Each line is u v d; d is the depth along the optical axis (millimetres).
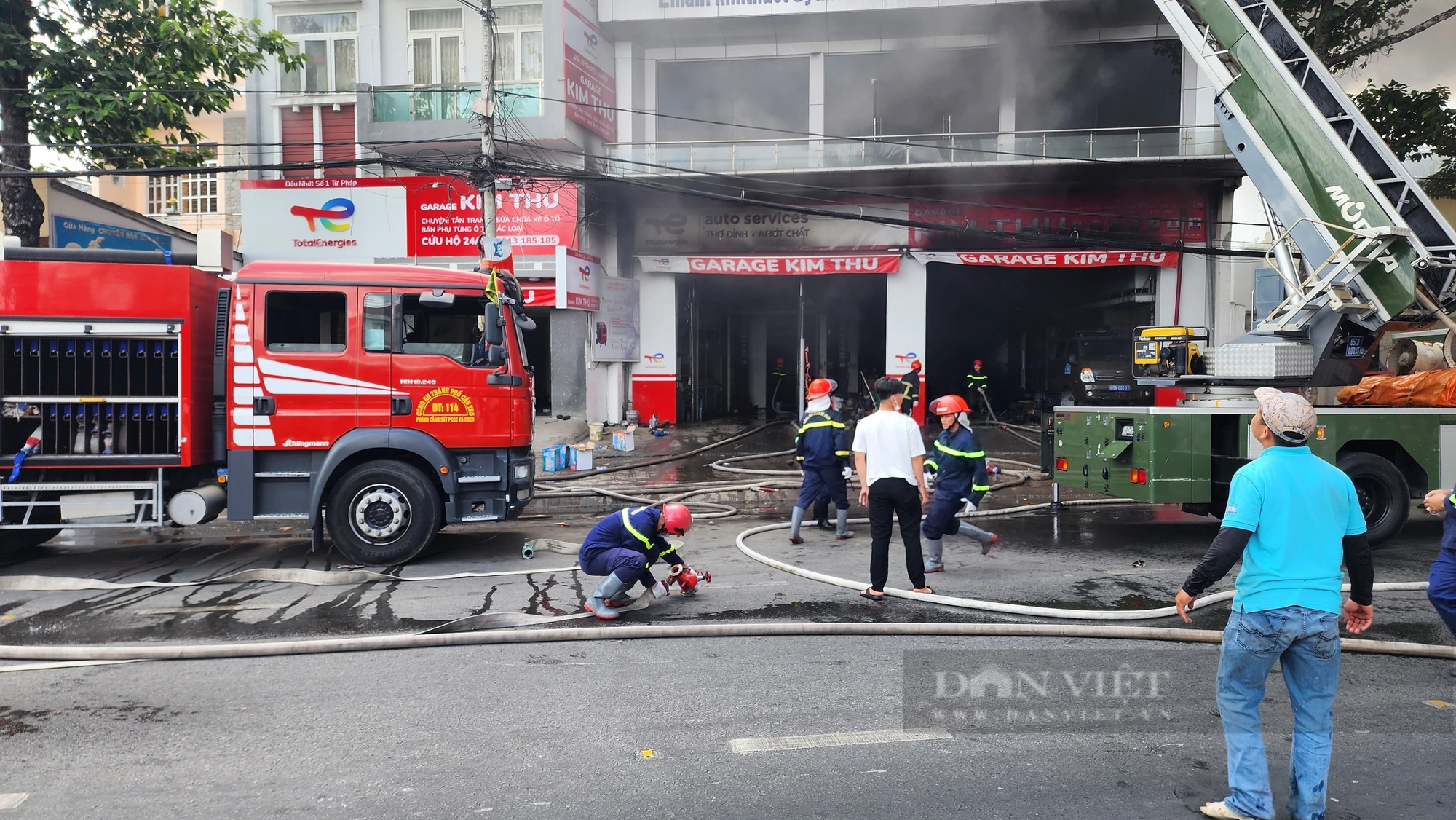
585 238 19297
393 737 4012
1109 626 5605
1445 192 16469
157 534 10234
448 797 3412
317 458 7957
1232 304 19422
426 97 18953
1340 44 15539
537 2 18938
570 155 19016
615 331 19719
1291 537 3043
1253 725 3131
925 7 19062
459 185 18500
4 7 12789
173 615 6277
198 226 25484
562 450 14578
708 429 20219
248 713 4336
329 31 19734
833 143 19281
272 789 3496
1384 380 9031
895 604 6336
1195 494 8320
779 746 3857
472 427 8109
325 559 8523
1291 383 8906
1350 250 8812
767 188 19828
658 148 19797
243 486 7844
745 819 3195
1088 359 19781
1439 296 8805
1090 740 3904
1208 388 9109
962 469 7348
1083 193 19656
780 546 8992
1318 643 3031
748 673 4859
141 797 3432
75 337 7727
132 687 4727
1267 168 9297
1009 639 5469
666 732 4035
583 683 4727
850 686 4625
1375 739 3906
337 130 19875
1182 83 19469
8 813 3307
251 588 7137
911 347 19812
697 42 20578
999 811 3236
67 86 12672
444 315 8180
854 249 19938
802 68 20531
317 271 7969
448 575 7645
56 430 7766
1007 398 25344
